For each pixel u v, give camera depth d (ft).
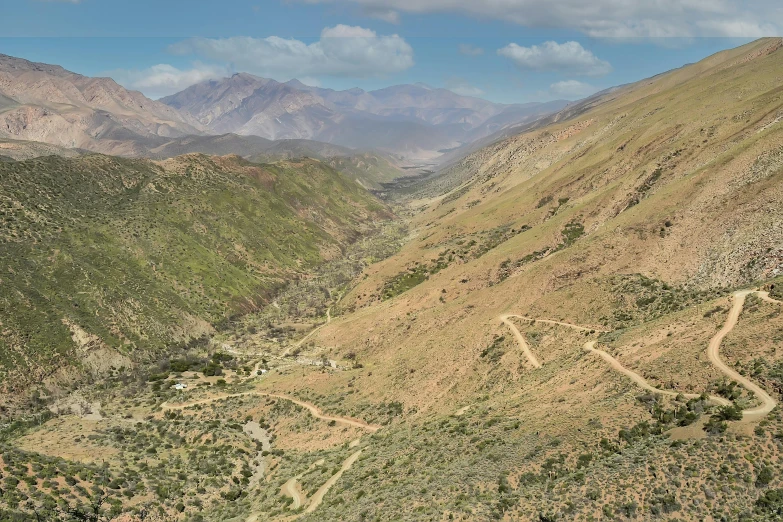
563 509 156.76
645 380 210.18
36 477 239.91
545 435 197.88
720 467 152.76
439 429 250.37
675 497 149.69
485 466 193.06
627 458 169.07
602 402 207.10
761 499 141.49
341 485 232.12
